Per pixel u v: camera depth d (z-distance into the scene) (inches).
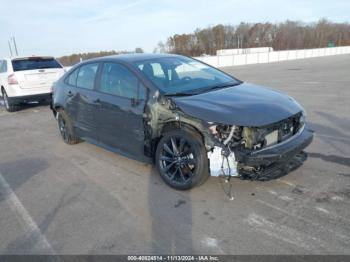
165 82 158.2
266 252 100.9
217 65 1339.8
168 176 150.9
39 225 125.7
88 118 196.2
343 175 151.3
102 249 108.1
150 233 115.3
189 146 139.3
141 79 157.5
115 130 174.4
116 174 172.1
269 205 128.6
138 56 183.8
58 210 136.8
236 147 126.9
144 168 177.9
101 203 140.4
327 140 205.9
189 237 111.5
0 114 401.1
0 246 113.3
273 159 124.3
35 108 426.9
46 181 169.0
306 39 3427.7
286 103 145.8
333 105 319.6
